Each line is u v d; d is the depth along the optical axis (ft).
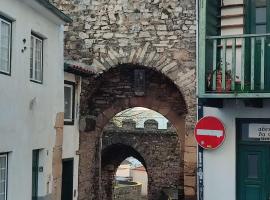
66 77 42.98
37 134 35.35
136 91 48.93
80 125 46.39
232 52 29.22
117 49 45.09
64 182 44.34
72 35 46.01
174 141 76.74
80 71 43.29
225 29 32.22
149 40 44.37
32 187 36.22
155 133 77.00
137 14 44.75
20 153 32.55
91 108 49.83
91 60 45.65
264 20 31.60
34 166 36.55
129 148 81.46
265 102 32.40
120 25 45.11
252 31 31.76
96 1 45.73
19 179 32.53
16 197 32.14
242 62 28.84
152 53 44.21
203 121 33.04
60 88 39.78
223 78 29.22
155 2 44.42
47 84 37.40
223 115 33.24
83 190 47.57
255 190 32.81
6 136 30.50
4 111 30.19
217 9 32.27
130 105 49.52
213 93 29.32
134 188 110.11
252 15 31.83
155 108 48.96
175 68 43.62
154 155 77.41
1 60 30.25
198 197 33.65
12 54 31.48
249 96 28.68
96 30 45.62
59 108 39.47
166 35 44.01
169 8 44.06
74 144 45.37
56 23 39.04
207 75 29.89
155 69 44.16
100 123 50.16
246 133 33.19
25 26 33.22
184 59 43.47
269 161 32.60
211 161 33.37
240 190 33.04
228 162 33.04
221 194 33.12
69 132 44.16
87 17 45.85
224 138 32.86
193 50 43.32
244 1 31.94
